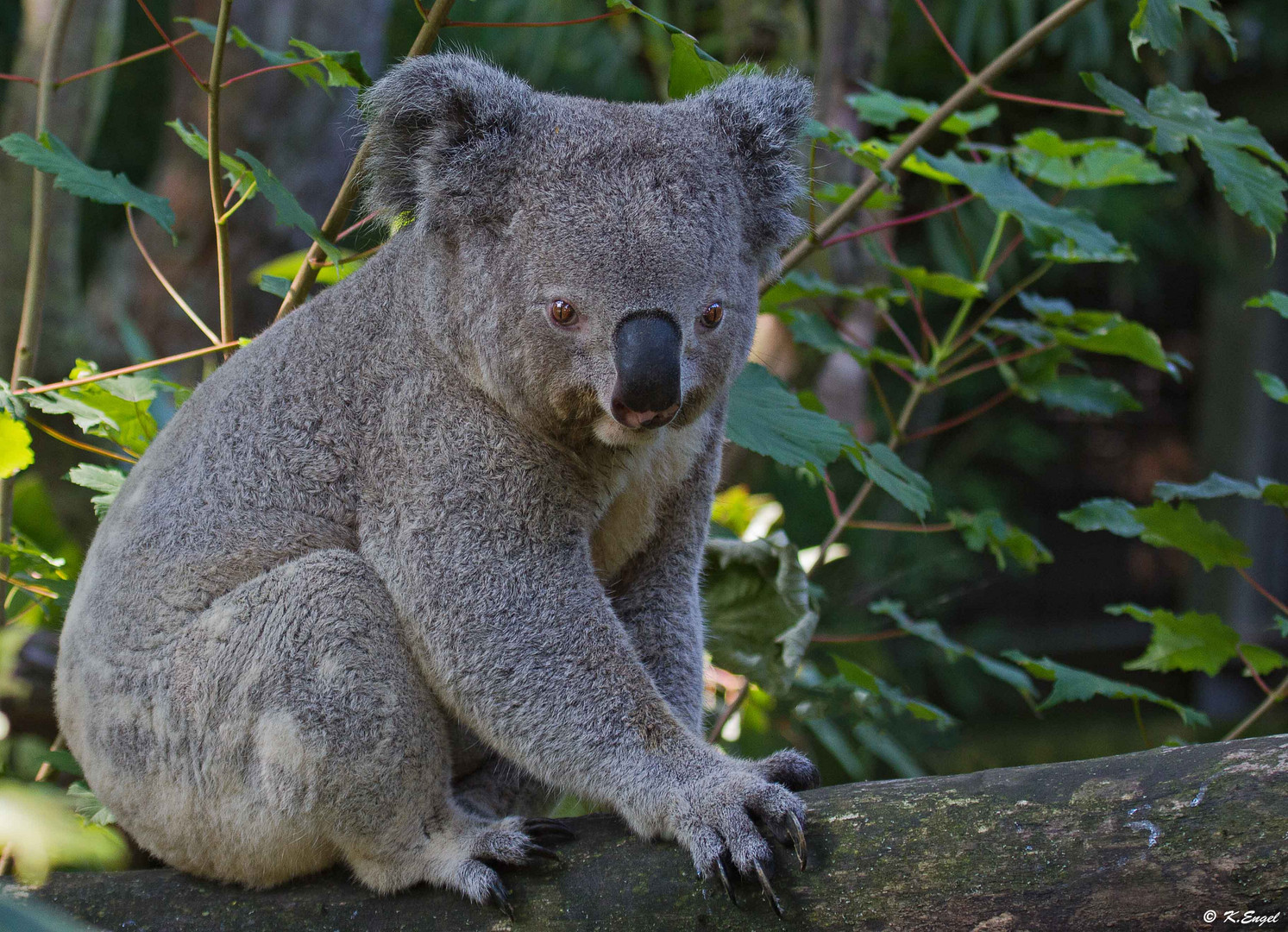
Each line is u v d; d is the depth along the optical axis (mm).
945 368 8430
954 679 19547
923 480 7164
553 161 5172
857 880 4445
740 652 7359
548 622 5266
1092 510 6812
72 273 12211
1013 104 18625
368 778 5129
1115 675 23125
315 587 5242
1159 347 7742
